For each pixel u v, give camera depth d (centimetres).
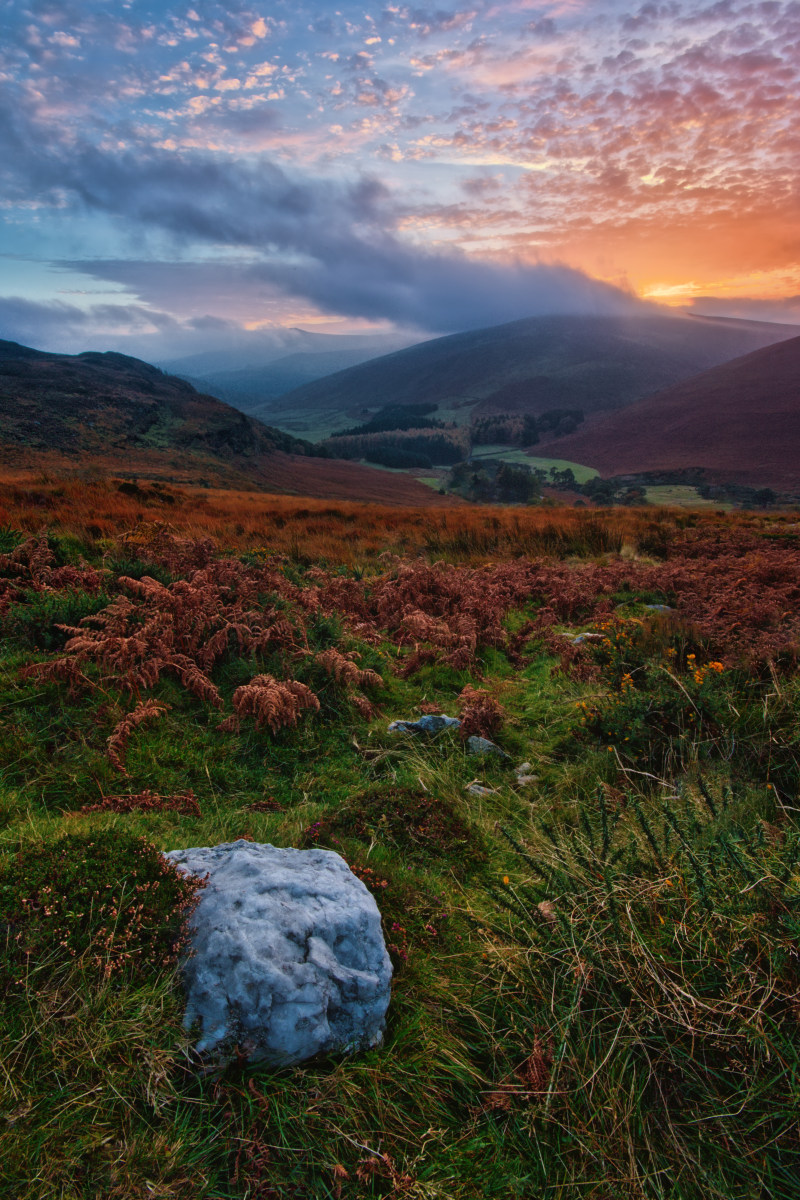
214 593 679
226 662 571
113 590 681
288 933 219
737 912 234
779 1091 188
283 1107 184
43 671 462
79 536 909
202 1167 167
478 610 759
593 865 278
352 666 551
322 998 206
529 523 1593
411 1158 180
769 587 861
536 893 280
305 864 267
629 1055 203
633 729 451
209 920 223
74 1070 178
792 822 322
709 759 416
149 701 464
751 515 2297
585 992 225
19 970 192
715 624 647
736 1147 180
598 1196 175
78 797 360
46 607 567
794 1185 171
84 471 6309
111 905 216
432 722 504
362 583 898
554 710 528
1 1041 177
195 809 364
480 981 242
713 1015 207
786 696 448
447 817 356
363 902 246
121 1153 164
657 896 251
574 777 425
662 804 322
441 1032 220
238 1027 196
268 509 1875
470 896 295
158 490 2062
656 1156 181
